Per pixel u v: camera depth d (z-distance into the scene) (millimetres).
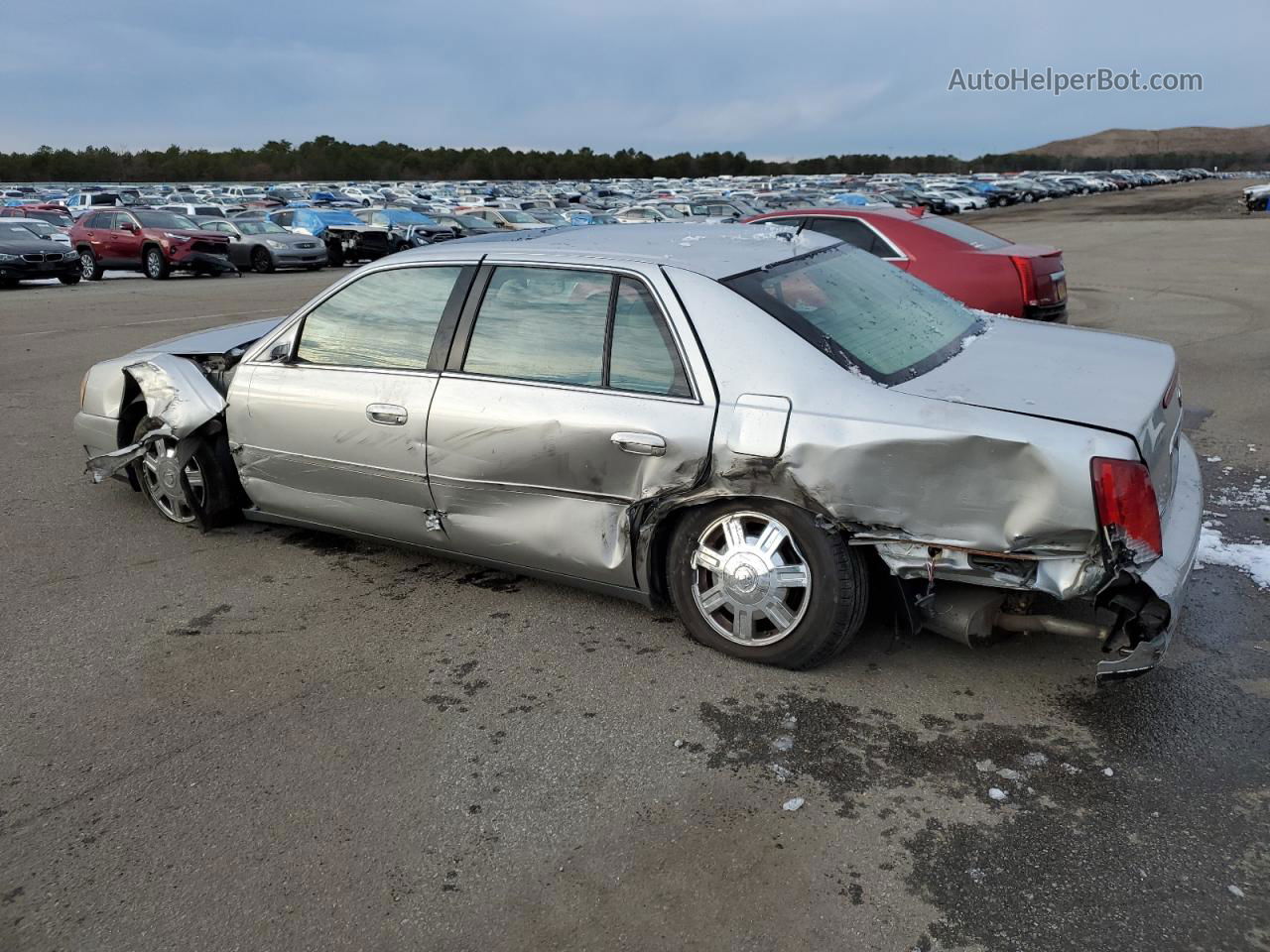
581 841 2660
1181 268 17641
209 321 13727
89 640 3914
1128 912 2344
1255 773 2865
